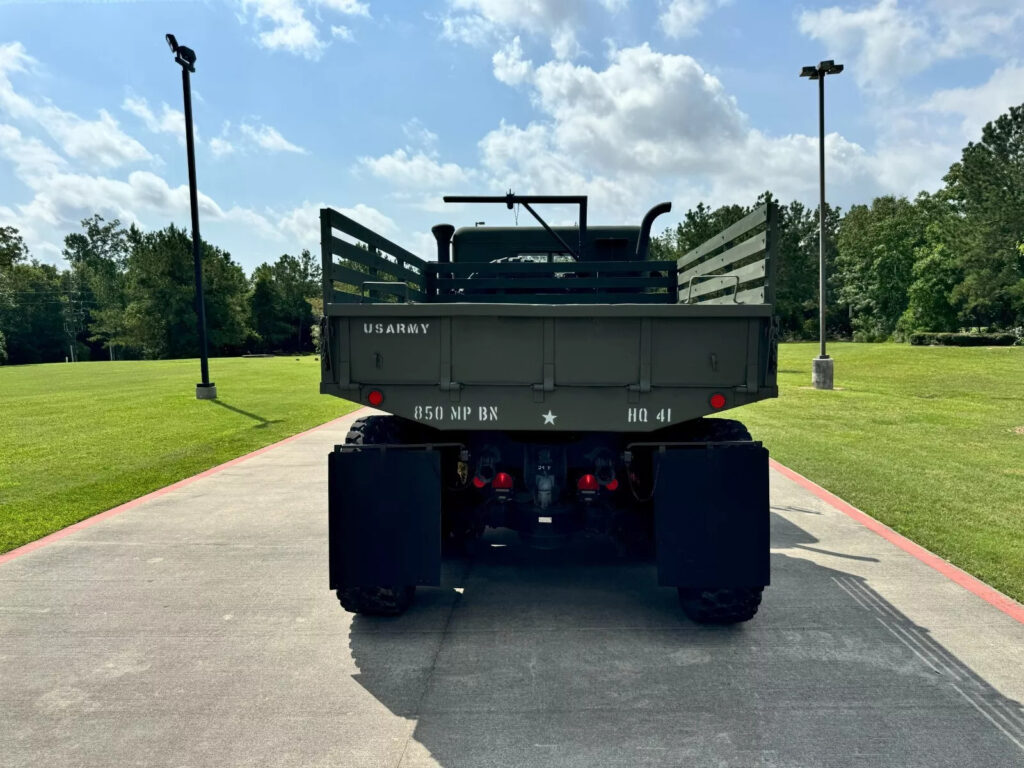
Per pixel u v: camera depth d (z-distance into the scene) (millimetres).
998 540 5285
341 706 2986
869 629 3740
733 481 3463
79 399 17203
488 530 5727
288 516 6262
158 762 2594
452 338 3432
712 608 3607
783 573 4625
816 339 73500
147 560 5016
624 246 6305
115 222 108125
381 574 3516
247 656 3482
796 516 6004
